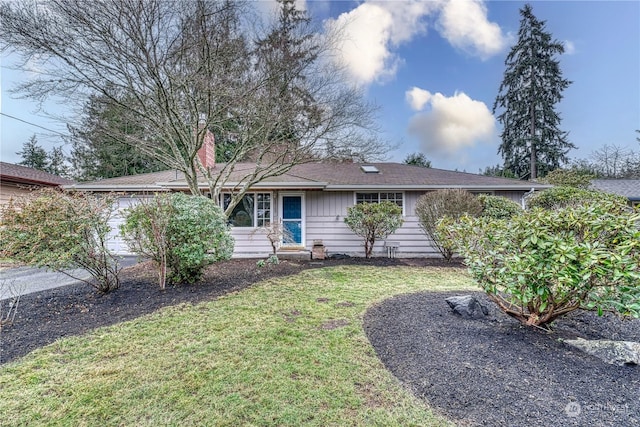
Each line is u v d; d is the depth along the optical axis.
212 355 3.15
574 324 3.86
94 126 7.77
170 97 7.27
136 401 2.43
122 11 6.07
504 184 10.11
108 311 4.45
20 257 4.50
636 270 2.71
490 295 3.92
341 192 10.33
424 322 3.90
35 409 2.33
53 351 3.25
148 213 5.38
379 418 2.23
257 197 10.12
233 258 9.79
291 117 7.74
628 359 2.77
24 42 6.15
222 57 6.91
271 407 2.35
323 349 3.29
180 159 8.08
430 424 2.16
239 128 8.48
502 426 2.09
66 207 4.71
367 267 8.15
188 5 6.49
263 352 3.21
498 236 3.56
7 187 11.10
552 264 2.94
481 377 2.64
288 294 5.41
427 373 2.77
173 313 4.37
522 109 24.53
